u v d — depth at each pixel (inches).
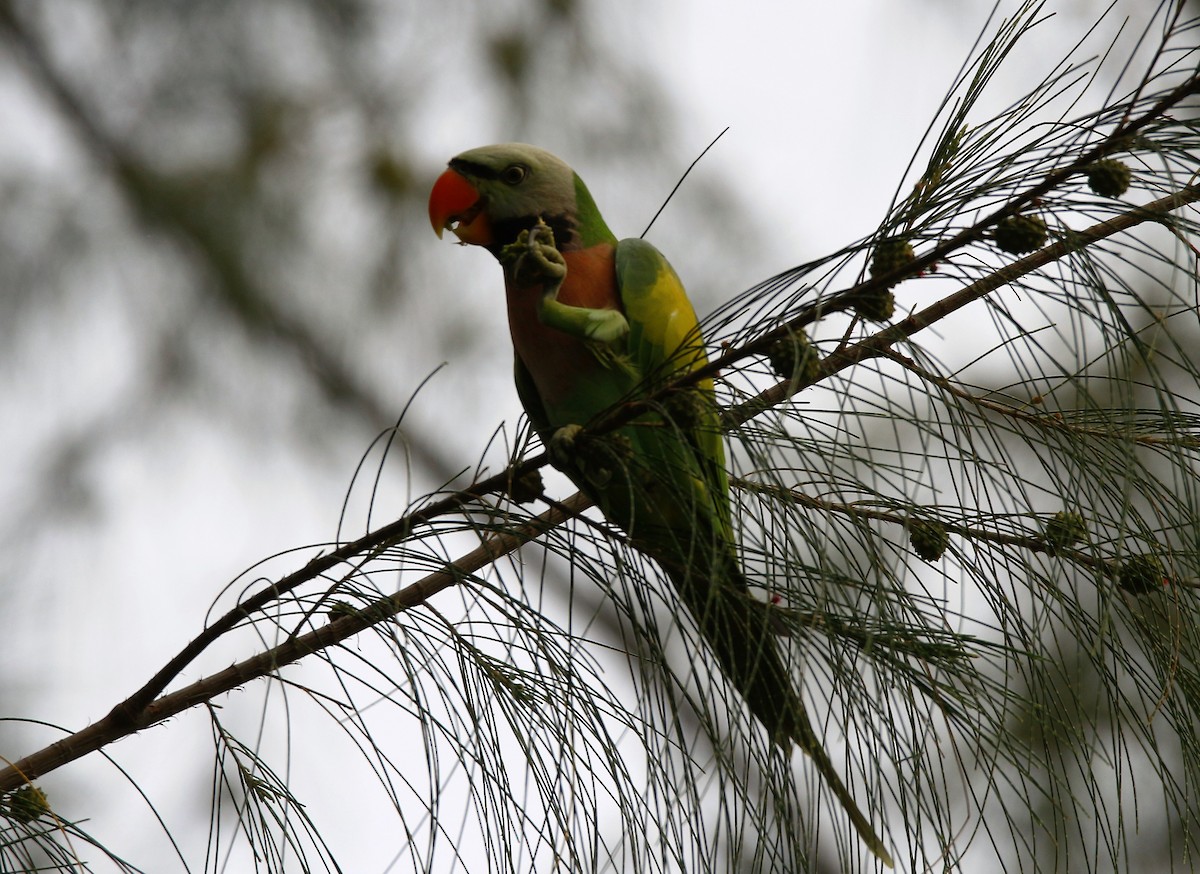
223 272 427.2
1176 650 140.8
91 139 427.2
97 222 424.2
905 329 168.2
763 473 139.3
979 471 141.8
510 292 219.9
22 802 164.1
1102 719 273.3
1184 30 134.5
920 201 149.1
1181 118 149.1
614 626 445.4
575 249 228.7
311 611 161.2
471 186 233.3
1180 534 142.6
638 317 215.6
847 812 146.3
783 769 136.7
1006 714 145.6
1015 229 138.7
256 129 430.9
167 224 426.3
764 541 138.3
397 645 152.6
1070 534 146.3
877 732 137.9
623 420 157.9
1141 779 305.3
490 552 160.4
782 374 146.6
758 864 132.1
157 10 426.0
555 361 217.5
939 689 143.2
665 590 147.7
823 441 141.0
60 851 152.9
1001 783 306.0
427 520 159.6
